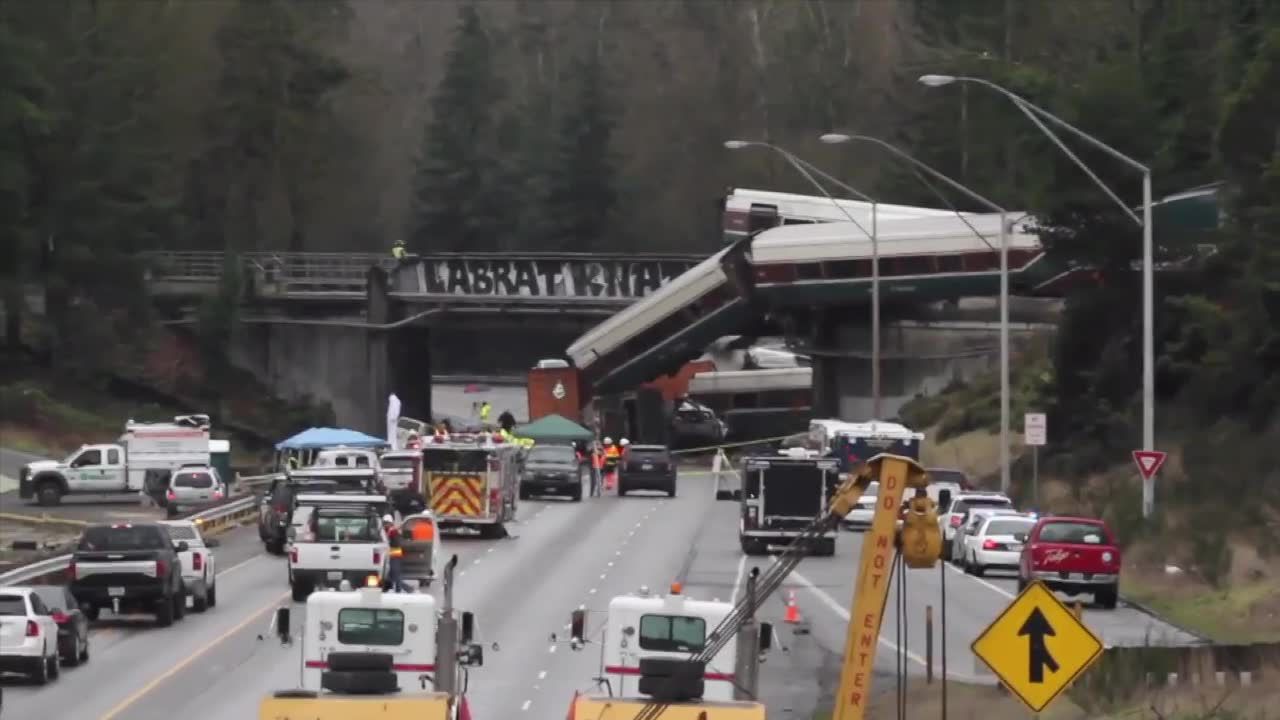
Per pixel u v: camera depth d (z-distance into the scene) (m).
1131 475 190.00
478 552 168.88
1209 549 140.75
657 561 160.25
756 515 165.62
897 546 54.59
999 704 84.94
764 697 93.00
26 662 95.94
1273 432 175.38
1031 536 132.38
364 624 71.00
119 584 121.12
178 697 93.12
